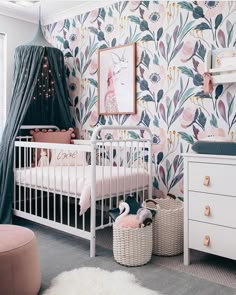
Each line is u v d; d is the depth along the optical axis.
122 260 2.26
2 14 3.69
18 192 3.24
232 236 2.09
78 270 2.16
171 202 2.77
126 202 2.46
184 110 2.87
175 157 2.94
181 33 2.86
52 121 3.59
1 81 3.75
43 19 3.96
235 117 2.58
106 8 3.39
